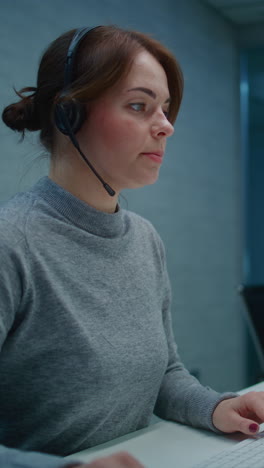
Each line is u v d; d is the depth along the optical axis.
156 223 2.63
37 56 1.93
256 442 0.73
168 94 0.80
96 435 0.80
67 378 0.75
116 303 0.82
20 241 0.73
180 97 0.88
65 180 0.82
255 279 3.52
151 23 2.60
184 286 2.88
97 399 0.77
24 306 0.74
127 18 2.44
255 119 3.47
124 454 0.56
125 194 2.39
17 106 0.84
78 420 0.77
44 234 0.77
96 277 0.81
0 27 1.77
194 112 2.95
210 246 3.11
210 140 3.11
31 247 0.74
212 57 3.14
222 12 3.20
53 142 0.83
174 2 2.78
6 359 0.75
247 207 3.52
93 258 0.82
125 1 2.42
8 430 0.79
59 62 0.79
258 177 3.48
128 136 0.76
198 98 2.99
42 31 1.96
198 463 0.66
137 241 0.93
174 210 2.78
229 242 3.31
